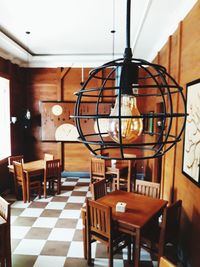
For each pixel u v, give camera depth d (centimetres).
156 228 265
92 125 597
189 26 257
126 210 249
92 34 408
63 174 623
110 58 557
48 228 341
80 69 600
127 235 253
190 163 240
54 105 607
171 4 275
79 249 290
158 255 233
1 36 386
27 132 619
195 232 230
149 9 288
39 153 625
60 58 559
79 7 302
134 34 392
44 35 416
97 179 482
